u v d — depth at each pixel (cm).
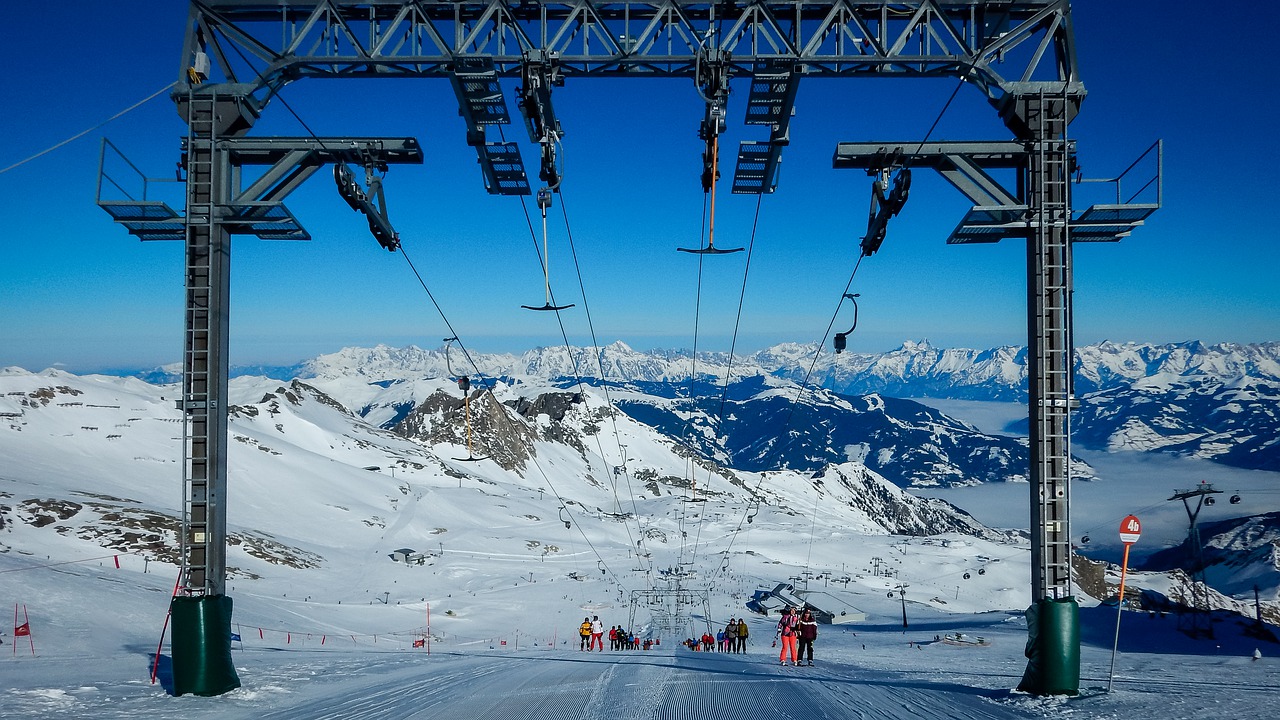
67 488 15875
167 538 12562
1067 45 1995
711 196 2323
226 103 1958
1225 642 5306
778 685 2003
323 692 1864
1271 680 2134
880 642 7250
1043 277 1975
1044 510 1920
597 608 12988
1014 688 1923
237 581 12062
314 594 12381
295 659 2819
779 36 2012
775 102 2189
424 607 12088
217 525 1881
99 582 7031
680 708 1634
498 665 2628
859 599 15388
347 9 2019
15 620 4897
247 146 1983
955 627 9619
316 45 1998
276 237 2078
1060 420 1944
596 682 2064
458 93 2125
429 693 1844
